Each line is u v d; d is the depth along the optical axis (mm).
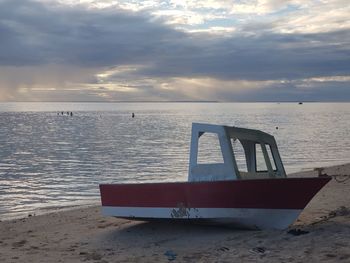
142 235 10039
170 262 7703
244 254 7711
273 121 103938
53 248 9445
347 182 17156
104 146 46750
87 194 20766
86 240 10086
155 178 25453
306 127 79688
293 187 9203
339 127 80125
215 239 9094
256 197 9219
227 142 9664
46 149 43844
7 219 14828
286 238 8430
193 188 9516
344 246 7547
